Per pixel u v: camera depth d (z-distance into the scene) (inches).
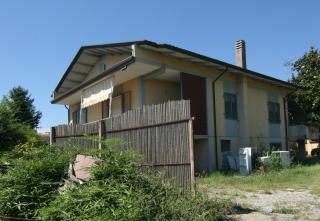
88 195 275.3
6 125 571.8
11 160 359.6
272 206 365.1
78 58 888.3
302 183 540.4
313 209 351.6
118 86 845.8
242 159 713.6
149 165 355.9
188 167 346.0
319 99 1134.4
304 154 1163.9
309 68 1195.3
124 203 261.0
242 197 419.2
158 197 277.4
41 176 329.1
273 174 649.6
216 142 813.2
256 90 975.6
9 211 311.3
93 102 828.6
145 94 784.3
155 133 389.1
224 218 299.6
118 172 293.7
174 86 842.8
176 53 716.0
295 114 1200.2
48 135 687.1
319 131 1203.9
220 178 600.7
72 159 348.2
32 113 1540.4
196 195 299.3
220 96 846.5
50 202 307.4
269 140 1004.6
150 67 718.5
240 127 893.8
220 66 810.8
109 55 860.0
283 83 1027.3
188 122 350.6
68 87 1042.1
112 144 335.6
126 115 439.5
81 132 545.0
